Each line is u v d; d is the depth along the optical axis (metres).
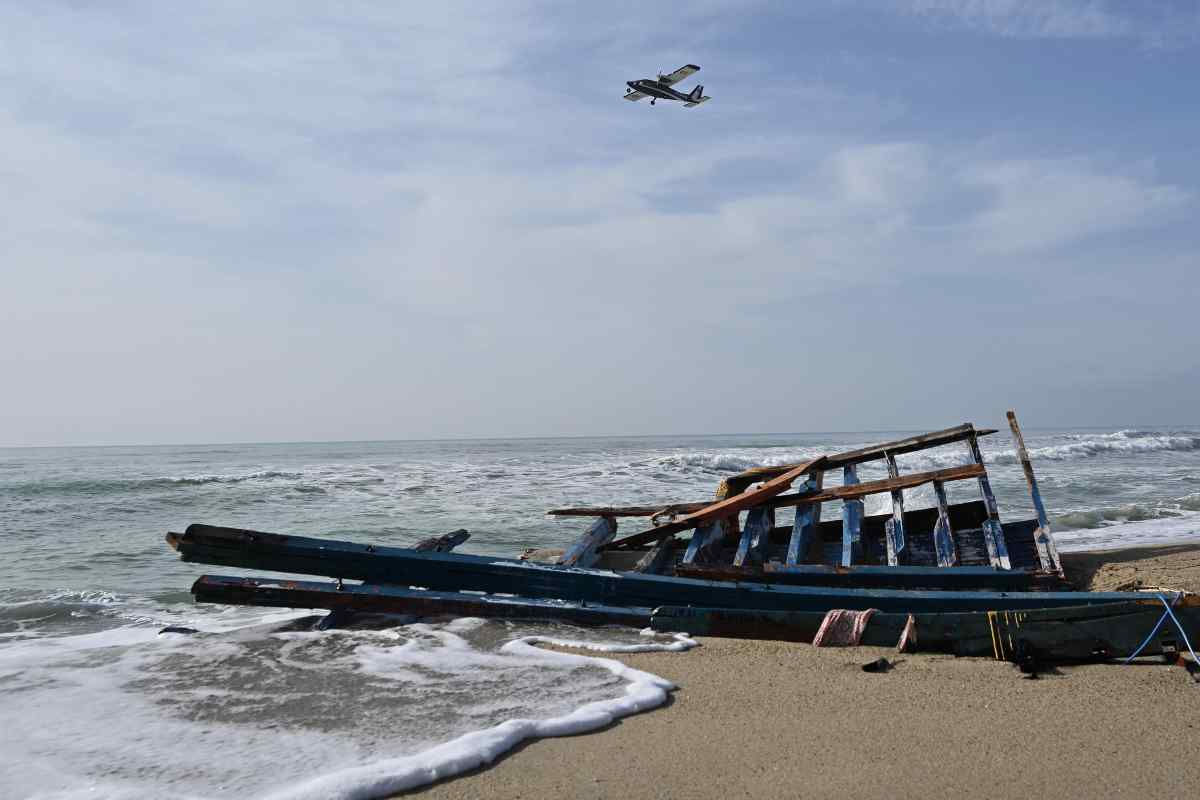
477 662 5.00
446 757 3.23
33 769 3.29
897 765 3.23
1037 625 4.89
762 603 6.07
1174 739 3.48
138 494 20.11
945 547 7.14
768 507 8.41
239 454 61.38
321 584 6.46
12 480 24.23
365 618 6.46
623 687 4.40
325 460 42.09
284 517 15.63
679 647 5.32
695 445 70.75
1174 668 4.60
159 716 4.00
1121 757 3.29
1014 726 3.68
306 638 5.69
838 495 7.99
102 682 4.63
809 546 8.17
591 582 6.43
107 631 6.82
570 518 15.09
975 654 5.00
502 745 3.42
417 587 6.72
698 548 8.06
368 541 12.46
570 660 5.02
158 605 8.05
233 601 6.34
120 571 10.23
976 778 3.09
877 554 8.40
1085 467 27.02
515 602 6.31
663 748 3.45
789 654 5.14
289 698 4.28
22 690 4.48
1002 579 6.55
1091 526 12.69
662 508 9.41
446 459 38.12
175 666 4.98
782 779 3.10
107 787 3.09
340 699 4.25
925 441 8.21
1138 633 4.76
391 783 3.03
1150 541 10.52
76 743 3.60
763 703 4.09
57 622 7.29
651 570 7.89
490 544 12.01
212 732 3.74
